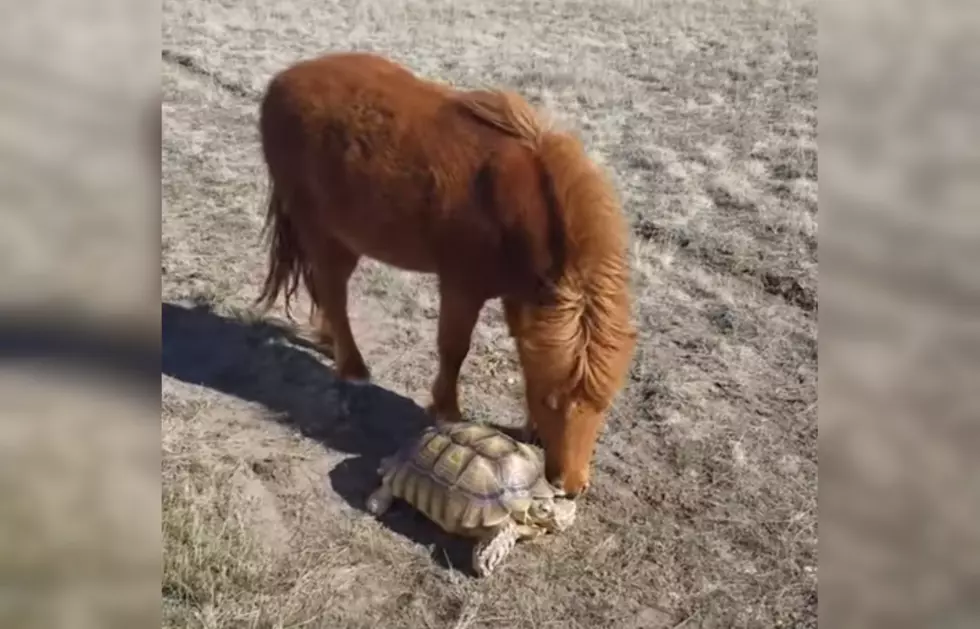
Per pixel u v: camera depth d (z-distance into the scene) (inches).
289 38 557.3
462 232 169.9
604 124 399.2
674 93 462.0
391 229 181.3
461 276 175.2
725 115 425.7
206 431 190.7
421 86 186.9
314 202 197.8
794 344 234.5
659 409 204.7
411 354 225.6
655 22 652.7
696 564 163.0
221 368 215.2
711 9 707.4
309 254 207.0
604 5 716.0
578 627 149.3
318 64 196.7
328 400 205.0
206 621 143.3
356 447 190.5
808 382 218.2
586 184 157.8
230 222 291.0
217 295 243.1
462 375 217.8
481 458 157.8
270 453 185.8
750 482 183.5
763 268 272.8
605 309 151.5
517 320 173.9
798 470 187.6
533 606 152.4
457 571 158.6
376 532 166.4
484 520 153.3
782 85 482.0
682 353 228.5
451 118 174.7
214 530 161.8
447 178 169.6
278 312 241.3
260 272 261.6
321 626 147.1
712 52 557.6
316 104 188.2
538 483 159.5
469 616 149.6
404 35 581.3
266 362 218.2
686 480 183.8
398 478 164.9
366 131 179.5
